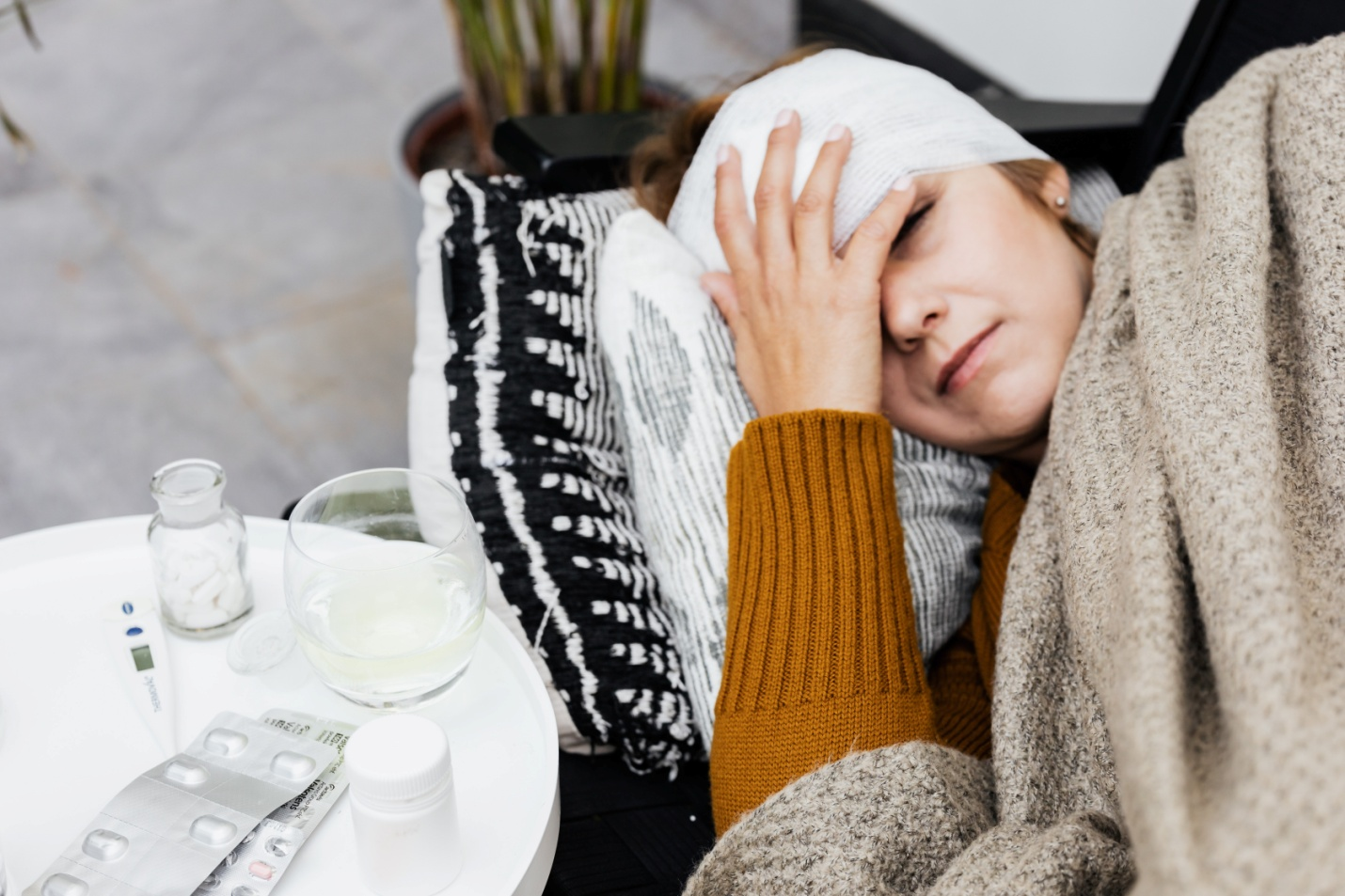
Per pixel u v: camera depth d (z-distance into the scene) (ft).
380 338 5.98
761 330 2.73
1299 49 2.52
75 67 7.84
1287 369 2.29
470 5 4.78
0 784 1.96
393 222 6.70
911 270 2.71
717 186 2.84
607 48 5.06
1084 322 2.68
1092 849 1.88
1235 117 2.54
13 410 5.50
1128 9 5.75
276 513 5.06
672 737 2.61
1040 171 2.89
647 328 2.81
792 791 2.14
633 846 2.40
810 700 2.35
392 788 1.72
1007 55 6.51
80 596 2.35
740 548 2.54
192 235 6.56
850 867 2.01
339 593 2.03
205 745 2.00
